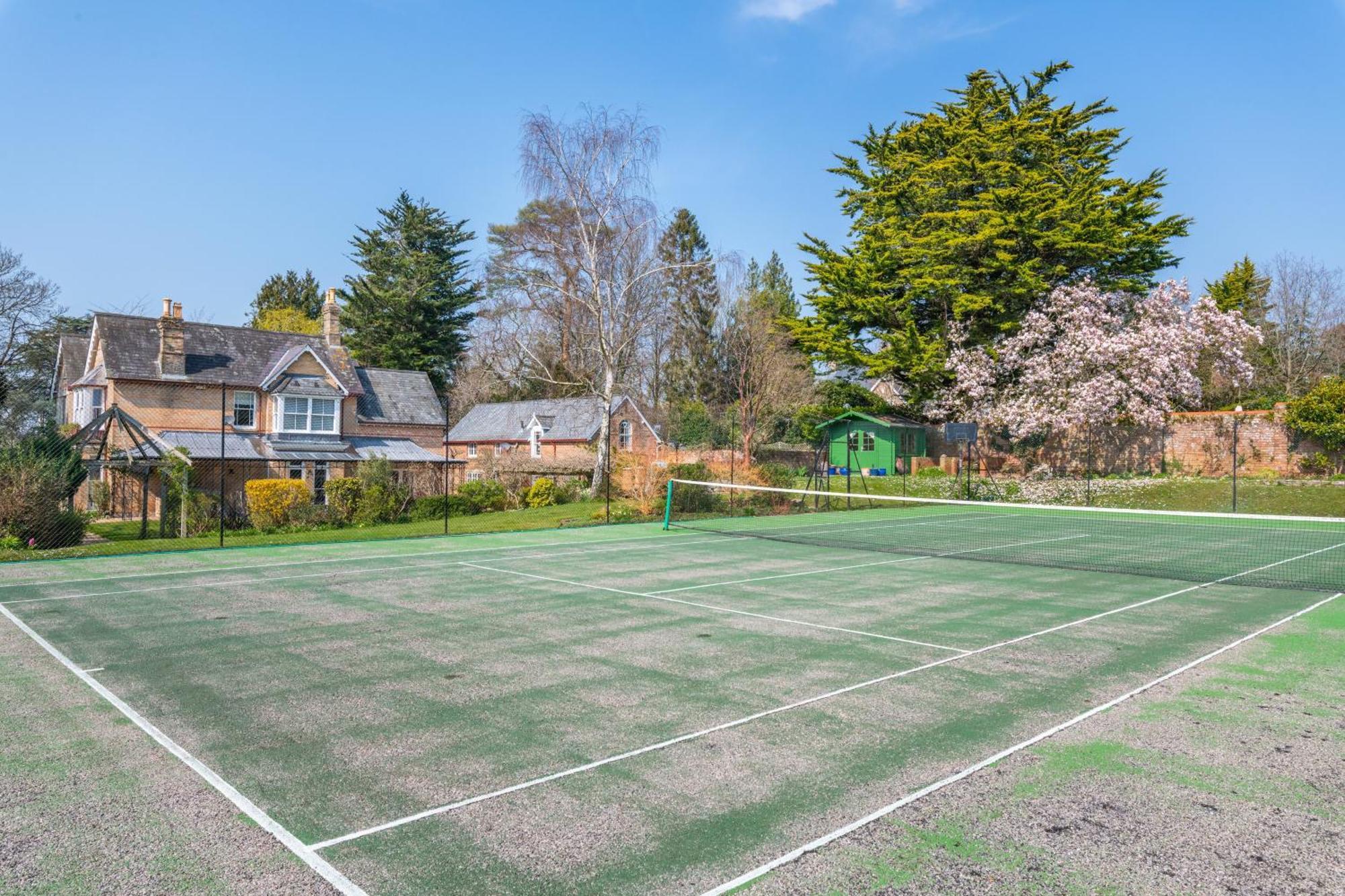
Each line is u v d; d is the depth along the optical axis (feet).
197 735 21.77
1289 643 32.53
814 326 148.87
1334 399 109.81
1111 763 19.89
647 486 90.27
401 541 67.82
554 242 110.32
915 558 58.49
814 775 19.07
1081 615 37.99
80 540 65.46
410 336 195.21
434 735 21.74
